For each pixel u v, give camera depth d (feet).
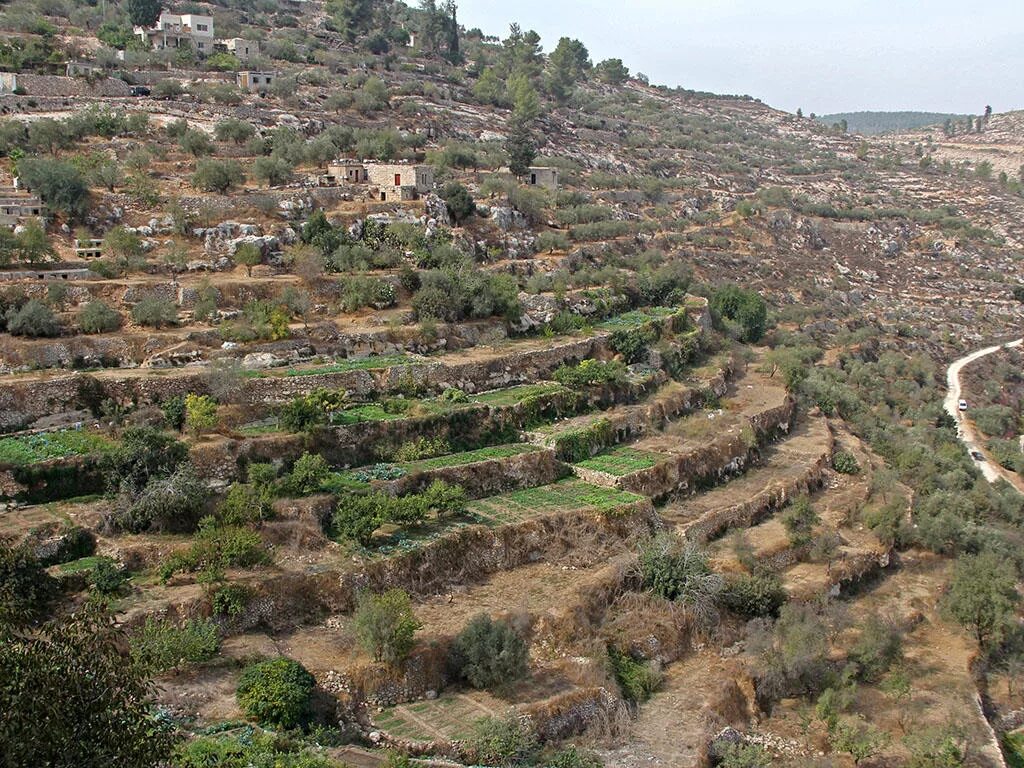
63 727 86.28
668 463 256.93
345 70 649.61
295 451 218.59
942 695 206.49
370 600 174.19
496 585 204.23
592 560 216.54
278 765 138.00
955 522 276.00
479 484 234.38
